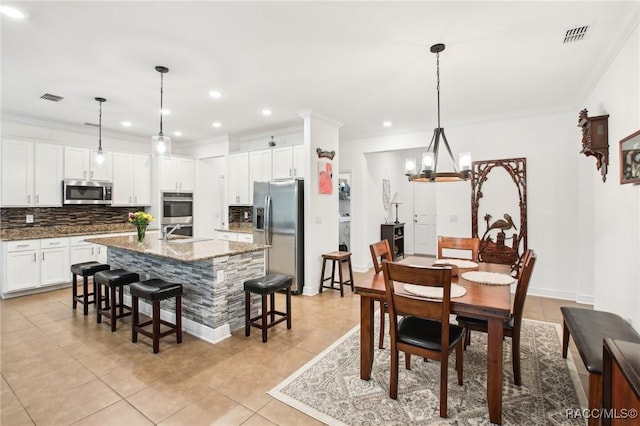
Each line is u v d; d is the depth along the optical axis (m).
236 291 3.30
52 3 2.05
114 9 2.12
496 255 4.62
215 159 6.89
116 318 3.44
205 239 4.21
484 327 2.35
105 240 4.06
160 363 2.60
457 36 2.47
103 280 3.32
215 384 2.30
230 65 2.97
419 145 5.33
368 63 2.93
